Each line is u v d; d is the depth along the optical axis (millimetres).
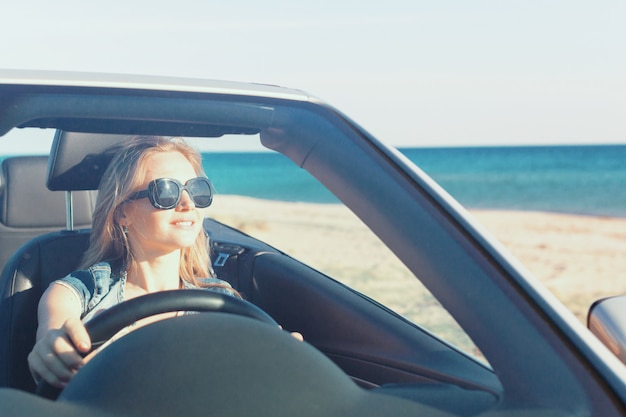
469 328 1259
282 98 1730
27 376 2211
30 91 1616
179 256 2145
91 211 3154
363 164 1523
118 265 2104
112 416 1007
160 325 1147
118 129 1809
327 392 1063
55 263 2357
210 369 1056
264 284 2297
